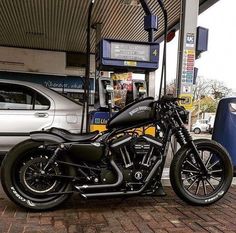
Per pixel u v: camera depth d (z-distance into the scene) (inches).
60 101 229.5
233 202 173.5
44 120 221.6
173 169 162.7
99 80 197.8
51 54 523.8
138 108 159.2
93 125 197.0
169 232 132.1
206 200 164.6
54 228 132.8
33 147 148.8
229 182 169.3
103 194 149.9
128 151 155.3
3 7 338.3
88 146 151.3
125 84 206.2
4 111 218.4
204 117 1577.3
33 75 519.8
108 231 131.4
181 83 211.9
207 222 143.9
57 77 529.7
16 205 157.9
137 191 153.6
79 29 410.6
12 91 224.1
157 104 162.2
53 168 150.6
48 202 150.9
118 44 197.6
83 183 152.6
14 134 216.2
